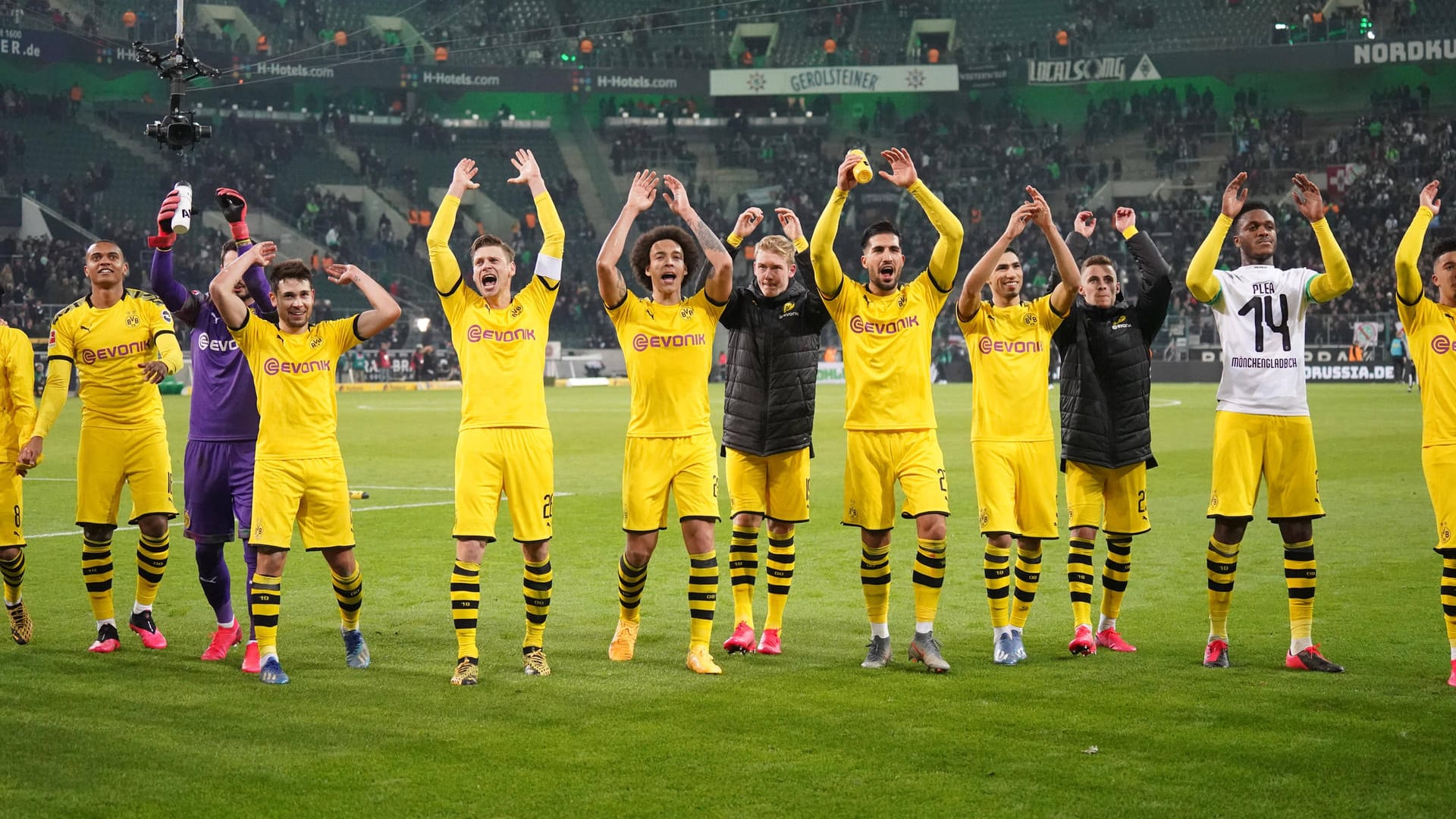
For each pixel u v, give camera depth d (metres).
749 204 52.97
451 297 6.75
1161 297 7.11
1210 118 53.00
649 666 6.62
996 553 6.79
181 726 5.43
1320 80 53.94
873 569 6.67
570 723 5.49
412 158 53.75
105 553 7.11
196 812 4.37
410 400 37.62
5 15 44.84
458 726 5.43
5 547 7.04
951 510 12.82
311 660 6.79
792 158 55.00
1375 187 47.75
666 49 57.94
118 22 48.53
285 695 6.02
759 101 57.72
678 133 57.72
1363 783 4.64
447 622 7.78
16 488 7.10
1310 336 44.50
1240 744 5.12
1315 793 4.52
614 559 10.08
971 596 8.54
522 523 6.53
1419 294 6.51
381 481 15.84
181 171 47.09
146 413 7.25
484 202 52.50
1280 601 8.26
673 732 5.33
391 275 49.19
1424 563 9.38
